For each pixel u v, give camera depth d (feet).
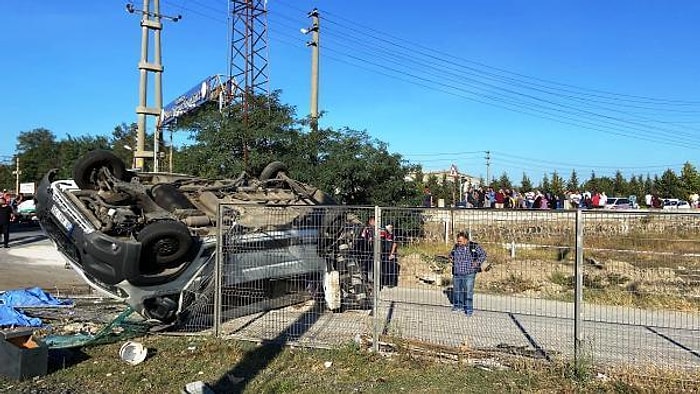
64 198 27.45
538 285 33.96
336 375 20.56
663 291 32.71
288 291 31.09
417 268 32.50
